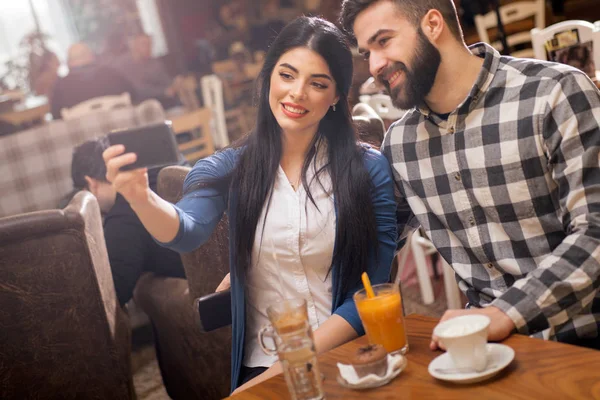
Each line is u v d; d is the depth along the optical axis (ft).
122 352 7.91
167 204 5.12
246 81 23.97
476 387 3.78
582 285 4.56
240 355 5.86
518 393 3.63
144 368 11.16
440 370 3.99
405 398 3.83
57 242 7.14
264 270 5.90
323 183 5.82
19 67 28.94
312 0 34.35
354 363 4.04
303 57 5.60
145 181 4.71
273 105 5.76
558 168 4.99
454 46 5.29
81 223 7.21
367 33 5.30
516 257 5.37
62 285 7.24
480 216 5.46
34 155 15.29
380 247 5.73
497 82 5.23
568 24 10.57
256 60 27.04
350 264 5.67
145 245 9.27
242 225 5.80
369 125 7.27
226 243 6.71
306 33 5.64
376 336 4.33
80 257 7.27
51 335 7.29
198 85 29.76
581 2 20.07
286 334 3.89
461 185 5.46
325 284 5.90
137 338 12.30
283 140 5.96
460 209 5.51
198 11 36.88
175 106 24.26
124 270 9.04
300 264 5.82
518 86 5.17
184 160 9.29
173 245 5.21
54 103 21.33
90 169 9.57
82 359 7.48
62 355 7.38
